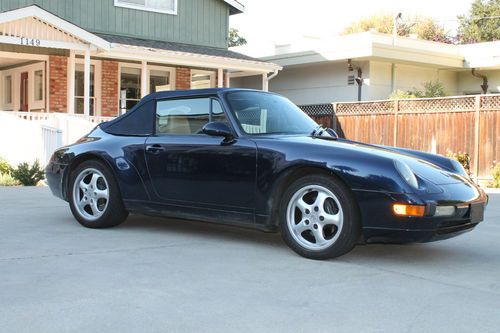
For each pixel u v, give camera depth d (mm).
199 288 4062
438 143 15031
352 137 17234
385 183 4586
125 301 3732
